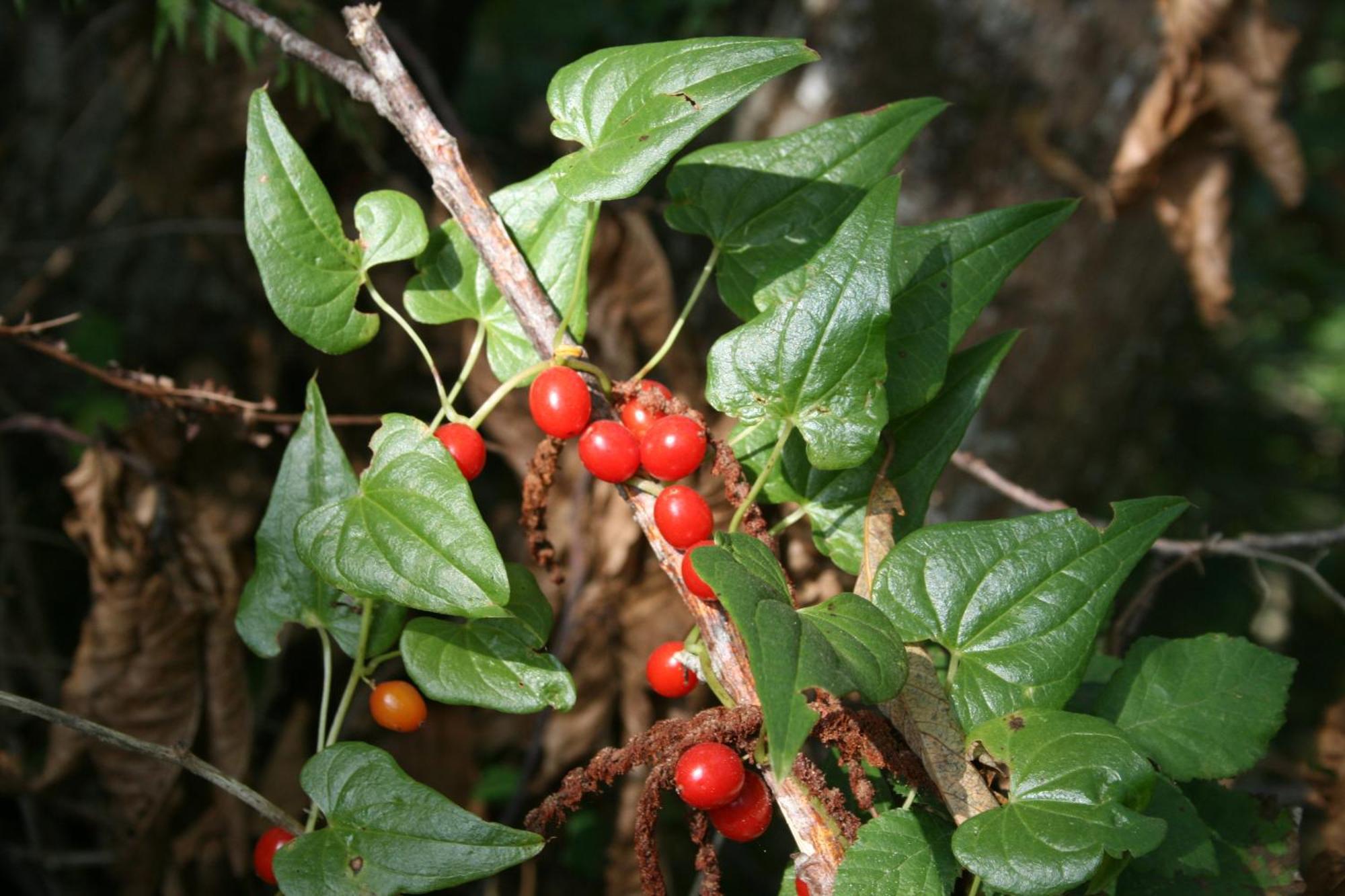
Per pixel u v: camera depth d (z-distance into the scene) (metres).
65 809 0.69
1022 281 0.80
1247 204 1.31
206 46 0.58
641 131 0.38
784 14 0.83
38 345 0.52
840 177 0.43
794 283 0.42
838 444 0.39
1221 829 0.43
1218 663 0.43
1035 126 0.77
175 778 0.55
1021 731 0.38
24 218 0.83
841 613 0.36
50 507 0.81
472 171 0.66
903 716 0.38
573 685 0.40
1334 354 1.47
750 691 0.38
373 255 0.41
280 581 0.42
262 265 0.40
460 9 0.83
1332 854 0.48
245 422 0.54
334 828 0.38
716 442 0.39
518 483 0.82
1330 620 1.20
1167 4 0.66
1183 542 0.56
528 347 0.42
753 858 0.73
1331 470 1.40
